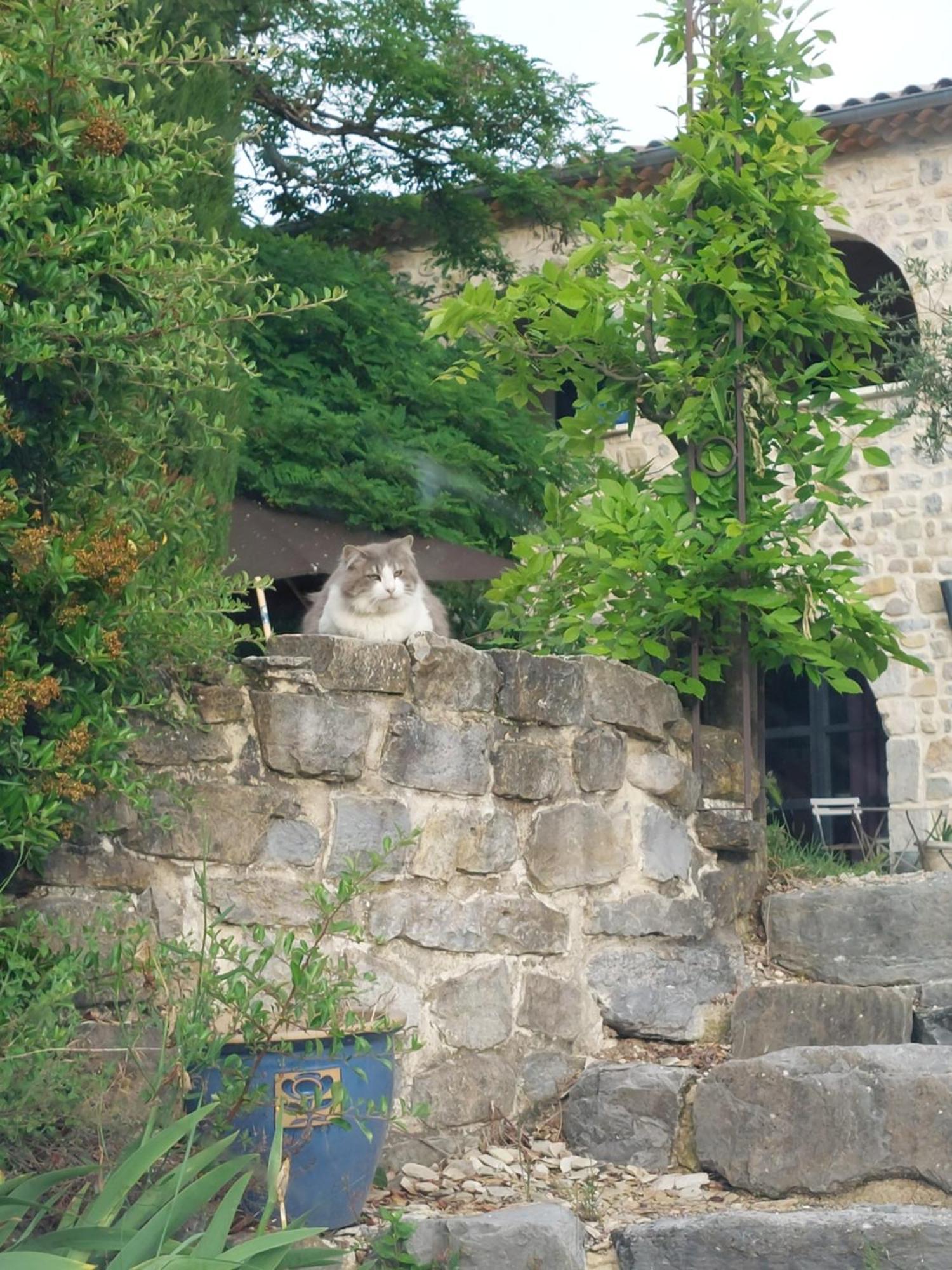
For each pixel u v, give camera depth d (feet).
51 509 13.80
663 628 20.81
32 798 12.86
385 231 47.37
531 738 17.74
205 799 14.74
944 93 40.98
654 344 21.02
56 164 13.60
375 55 43.19
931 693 41.88
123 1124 12.53
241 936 14.78
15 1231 11.44
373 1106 13.26
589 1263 13.32
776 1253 12.66
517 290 20.93
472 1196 14.61
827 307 20.25
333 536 31.71
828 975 18.62
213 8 23.36
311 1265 11.36
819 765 46.16
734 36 20.89
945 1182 13.71
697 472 20.52
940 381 24.59
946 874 19.90
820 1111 14.34
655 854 18.83
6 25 13.00
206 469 22.11
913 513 42.37
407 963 15.90
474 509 35.81
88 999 13.62
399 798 16.17
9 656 12.76
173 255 14.35
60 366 13.46
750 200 20.20
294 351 35.83
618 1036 18.07
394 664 16.33
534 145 46.26
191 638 14.46
